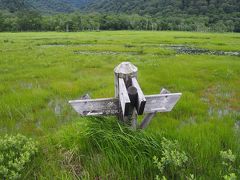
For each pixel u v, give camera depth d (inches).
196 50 1268.5
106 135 189.8
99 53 1107.3
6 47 1316.4
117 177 168.4
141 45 1560.0
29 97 390.0
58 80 539.8
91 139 198.7
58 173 174.2
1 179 160.2
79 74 606.2
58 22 5167.3
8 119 309.3
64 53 1037.8
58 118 316.8
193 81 500.1
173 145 178.4
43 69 655.1
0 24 4800.7
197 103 363.9
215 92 443.5
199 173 165.6
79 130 212.7
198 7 7249.0
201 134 220.5
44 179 166.4
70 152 196.2
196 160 178.1
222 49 1280.8
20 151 189.3
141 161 169.0
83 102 185.8
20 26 4965.6
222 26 5477.4
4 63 757.9
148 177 166.9
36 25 5088.6
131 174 167.6
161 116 305.9
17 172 160.2
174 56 951.0
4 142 187.9
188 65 690.2
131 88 169.0
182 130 236.1
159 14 7701.8
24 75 578.9
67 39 2100.1
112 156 178.9
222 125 269.7
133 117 188.9
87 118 205.8
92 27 5487.2
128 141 181.2
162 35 2800.2
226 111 347.9
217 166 171.6
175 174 164.9
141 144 181.9
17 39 2113.7
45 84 505.0
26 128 286.8
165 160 160.2
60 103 385.1
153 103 188.2
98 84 484.1
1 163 171.2
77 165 187.0
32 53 1029.2
